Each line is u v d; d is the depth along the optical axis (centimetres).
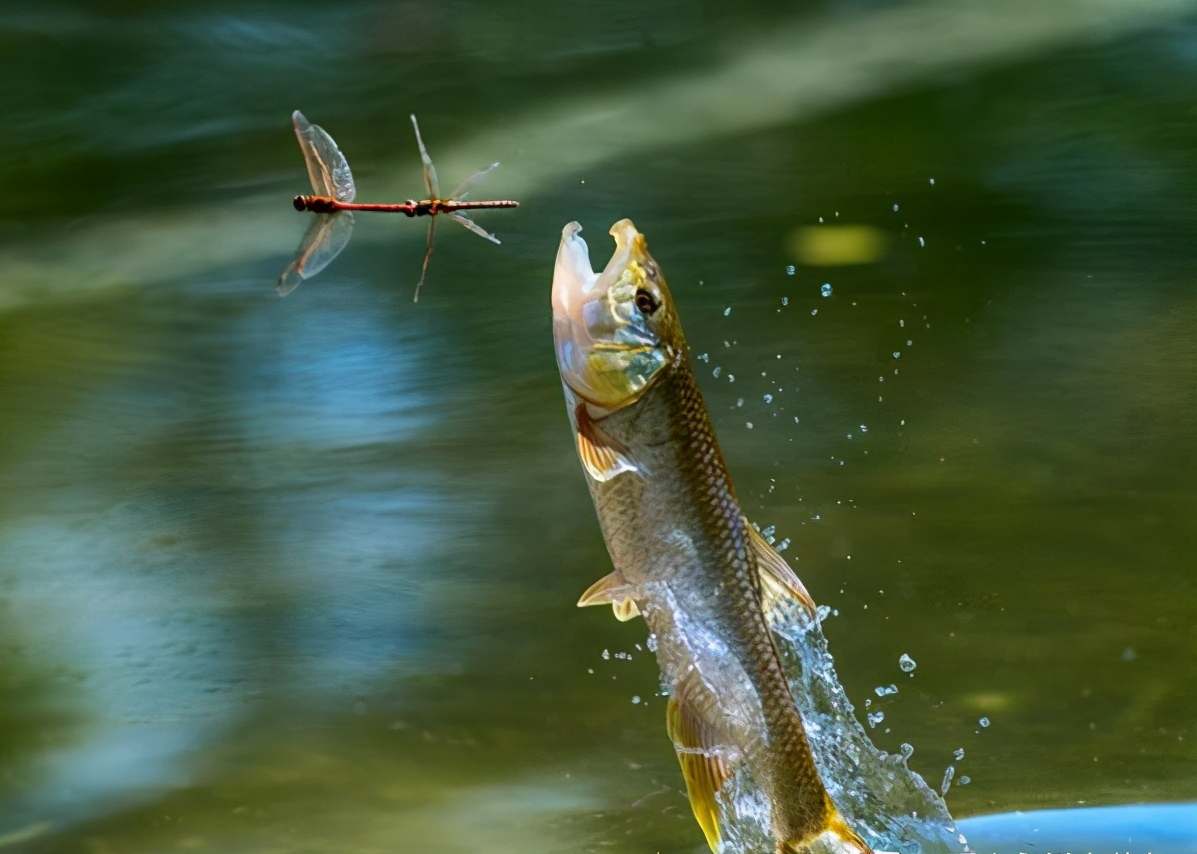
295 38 518
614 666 222
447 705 218
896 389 273
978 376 278
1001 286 325
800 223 373
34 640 227
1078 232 360
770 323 308
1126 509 238
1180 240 351
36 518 244
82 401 291
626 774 212
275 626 227
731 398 271
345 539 239
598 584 195
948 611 226
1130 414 259
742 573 195
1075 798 209
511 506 243
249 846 206
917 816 206
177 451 265
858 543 234
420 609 229
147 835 208
